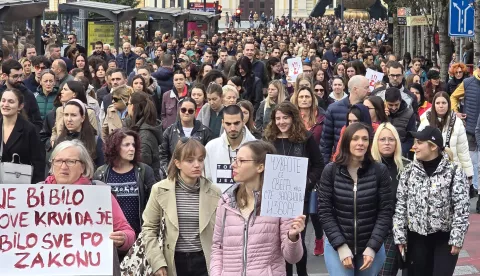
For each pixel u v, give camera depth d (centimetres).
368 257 957
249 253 801
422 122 1488
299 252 801
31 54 2214
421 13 4197
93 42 3797
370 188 966
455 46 3125
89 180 835
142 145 1238
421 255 1019
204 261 918
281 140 1204
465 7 2142
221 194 909
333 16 10850
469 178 1477
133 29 4150
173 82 2003
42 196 798
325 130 1395
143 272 915
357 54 3588
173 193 915
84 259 798
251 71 1991
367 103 1335
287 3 14975
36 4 2652
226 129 1158
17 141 1201
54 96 1634
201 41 4188
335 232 966
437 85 2070
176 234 911
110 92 1762
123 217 836
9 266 788
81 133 1182
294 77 2214
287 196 799
